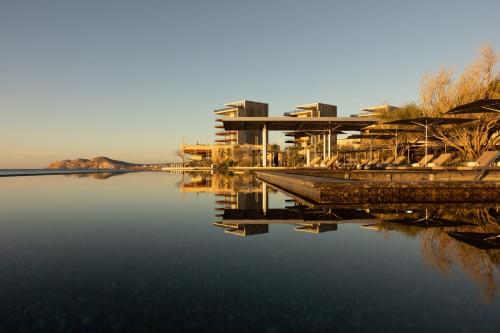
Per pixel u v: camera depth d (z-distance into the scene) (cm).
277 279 267
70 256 343
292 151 5431
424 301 220
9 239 425
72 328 189
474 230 441
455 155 2386
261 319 198
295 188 1106
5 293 243
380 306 214
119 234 454
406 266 292
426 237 403
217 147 7394
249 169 3077
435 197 801
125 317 203
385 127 2650
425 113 2309
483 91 1972
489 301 218
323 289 244
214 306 218
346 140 5669
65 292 244
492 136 2053
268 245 379
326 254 337
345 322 192
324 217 565
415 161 2877
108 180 2152
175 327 189
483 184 799
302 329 184
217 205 784
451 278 261
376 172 1409
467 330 181
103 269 299
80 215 638
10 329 187
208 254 346
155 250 364
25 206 786
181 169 6322
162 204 817
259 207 722
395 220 527
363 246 365
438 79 2255
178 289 248
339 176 1486
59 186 1534
